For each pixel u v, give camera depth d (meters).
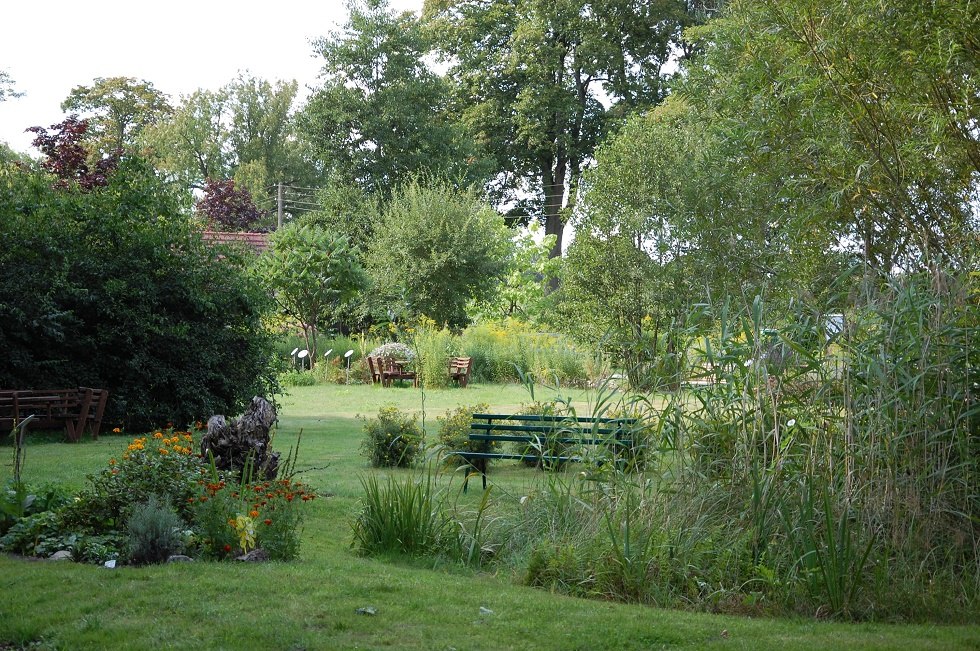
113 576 5.68
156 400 16.42
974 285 7.45
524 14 49.56
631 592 5.93
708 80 13.28
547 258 43.75
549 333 32.62
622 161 23.20
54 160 28.91
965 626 5.27
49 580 5.52
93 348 15.59
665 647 4.62
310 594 5.41
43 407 14.23
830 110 9.12
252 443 9.30
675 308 20.02
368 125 44.50
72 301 15.38
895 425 6.18
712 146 13.51
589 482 7.31
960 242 8.59
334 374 28.84
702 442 6.94
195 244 17.30
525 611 5.24
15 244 15.33
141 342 15.96
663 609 5.57
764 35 9.84
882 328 6.73
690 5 46.03
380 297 36.53
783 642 4.70
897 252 9.38
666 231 20.81
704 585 5.85
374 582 5.80
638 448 7.09
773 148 10.08
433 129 46.28
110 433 15.72
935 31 8.16
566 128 50.78
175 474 7.09
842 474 6.38
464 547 7.22
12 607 4.98
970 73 8.36
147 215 16.97
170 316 16.48
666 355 7.12
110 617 4.85
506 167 52.84
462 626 4.89
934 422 6.33
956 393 6.50
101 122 62.59
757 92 10.27
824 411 6.56
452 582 6.04
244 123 67.50
